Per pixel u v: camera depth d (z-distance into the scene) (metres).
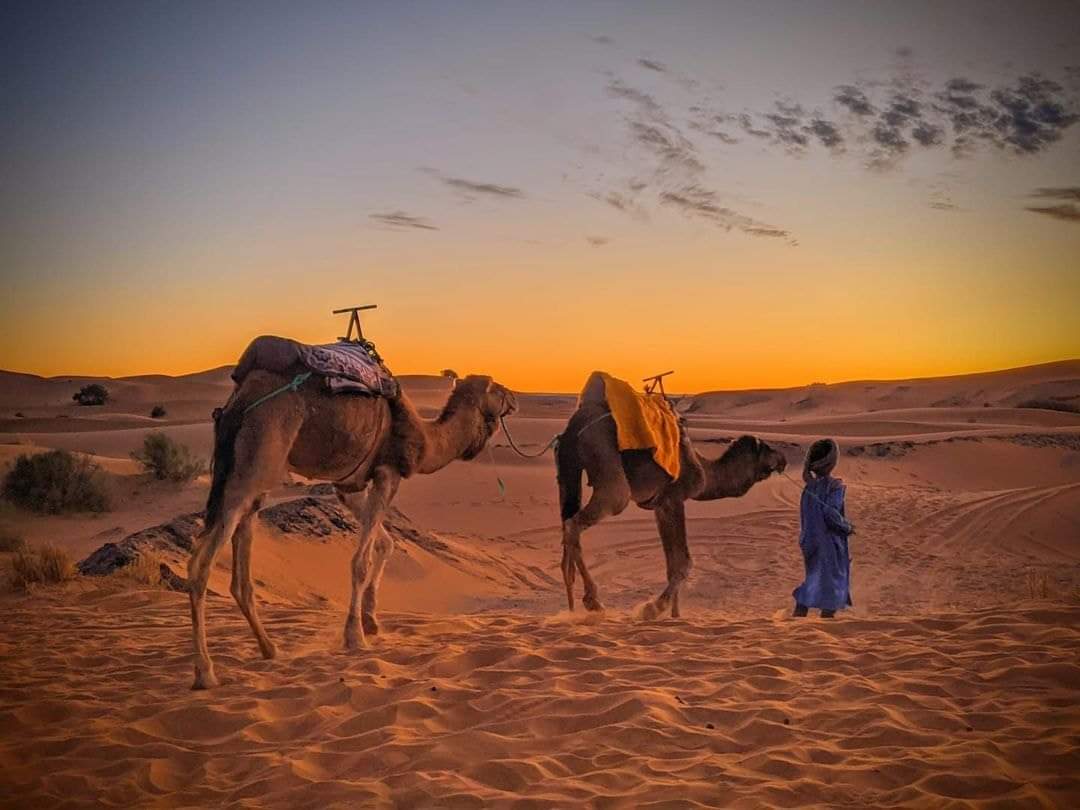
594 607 10.46
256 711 6.83
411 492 29.58
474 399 9.90
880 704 6.59
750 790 5.18
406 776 5.53
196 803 5.36
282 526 19.05
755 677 7.27
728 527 25.23
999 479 35.34
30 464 25.03
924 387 113.50
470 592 18.81
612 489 10.16
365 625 9.45
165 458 28.45
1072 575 18.77
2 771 5.79
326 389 8.23
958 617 9.43
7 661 8.48
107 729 6.48
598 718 6.41
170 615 11.16
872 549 21.84
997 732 6.00
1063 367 121.69
